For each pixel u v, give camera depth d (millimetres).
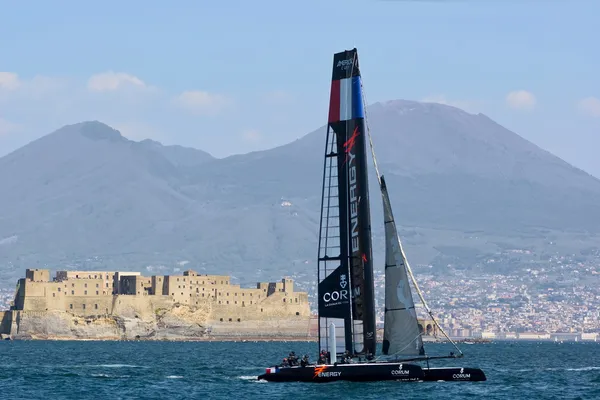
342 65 154375
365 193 152875
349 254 153375
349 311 153625
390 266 158625
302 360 164625
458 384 163500
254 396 149875
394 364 156750
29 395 162500
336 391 152500
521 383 183000
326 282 154500
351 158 153250
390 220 159000
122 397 158750
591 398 158625
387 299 158750
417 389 155125
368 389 154000
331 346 156125
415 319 158375
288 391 153500
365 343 154625
